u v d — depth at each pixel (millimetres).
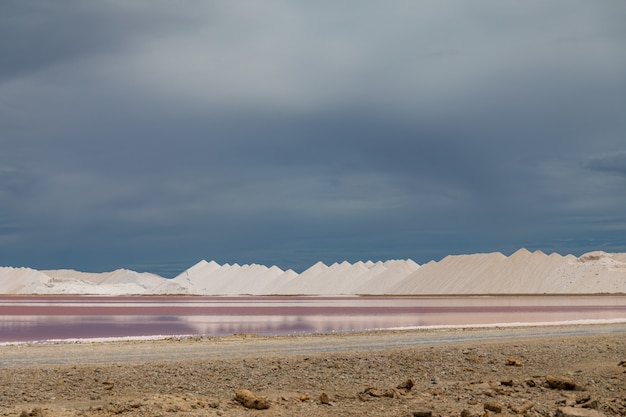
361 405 14469
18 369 20000
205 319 60969
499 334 36281
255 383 17734
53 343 31219
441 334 36312
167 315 70938
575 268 190000
